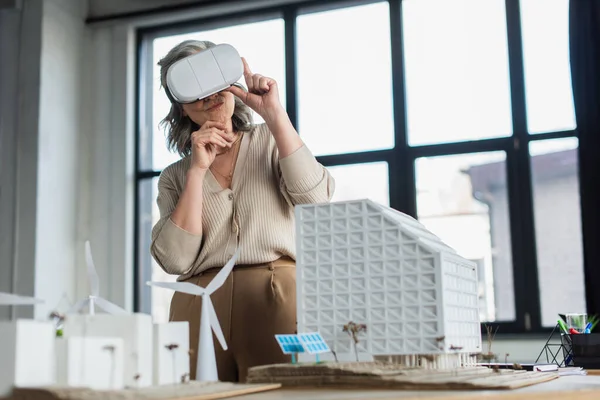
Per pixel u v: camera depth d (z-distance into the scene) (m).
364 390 0.90
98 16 5.19
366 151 4.61
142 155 5.13
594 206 4.02
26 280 4.63
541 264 4.24
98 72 5.18
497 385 0.90
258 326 1.26
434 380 0.90
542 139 4.29
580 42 4.16
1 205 4.73
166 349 0.89
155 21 5.09
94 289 1.13
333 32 4.82
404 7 4.70
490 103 4.44
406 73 4.64
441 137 4.52
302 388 0.95
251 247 1.30
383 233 1.09
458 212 4.42
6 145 4.78
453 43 4.57
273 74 4.89
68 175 4.96
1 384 0.72
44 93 4.80
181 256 1.28
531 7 4.43
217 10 4.95
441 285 1.06
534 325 4.18
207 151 1.29
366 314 1.09
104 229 5.04
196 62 1.26
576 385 1.07
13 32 4.86
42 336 0.75
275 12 4.92
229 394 0.82
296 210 1.14
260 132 1.38
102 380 0.80
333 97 4.76
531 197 4.28
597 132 4.08
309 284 1.13
